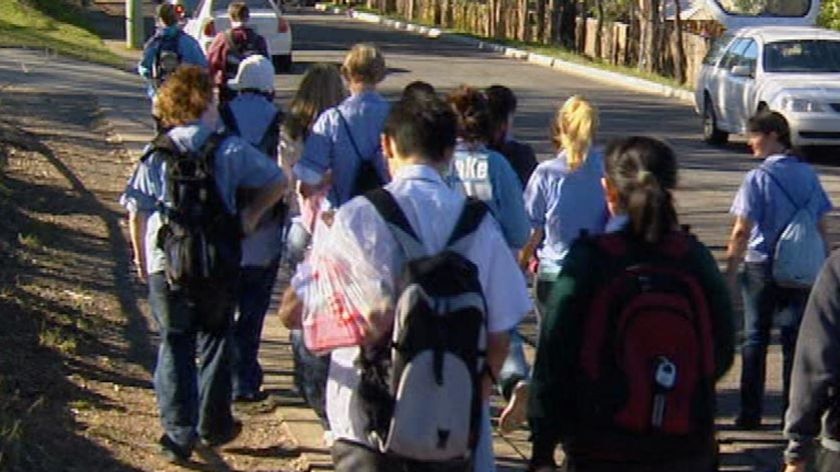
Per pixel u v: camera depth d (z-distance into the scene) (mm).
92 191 18391
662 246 5492
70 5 53188
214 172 8008
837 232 17891
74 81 31047
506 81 37406
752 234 9656
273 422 9500
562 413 5508
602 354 5359
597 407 5359
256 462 8758
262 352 11344
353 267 5613
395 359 5449
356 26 59719
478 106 8344
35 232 15023
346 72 8695
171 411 8422
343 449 5688
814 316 5570
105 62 36125
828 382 5543
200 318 8266
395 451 5484
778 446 9672
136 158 21391
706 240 17109
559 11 48938
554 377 5469
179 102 8141
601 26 46031
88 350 10969
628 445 5355
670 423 5320
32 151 20875
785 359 9742
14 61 33844
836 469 5598
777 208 9555
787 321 9672
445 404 5406
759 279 9664
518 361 8031
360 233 5629
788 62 25609
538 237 9219
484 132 8359
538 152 23984
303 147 8867
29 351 10539
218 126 9031
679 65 39188
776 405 10648
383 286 5598
